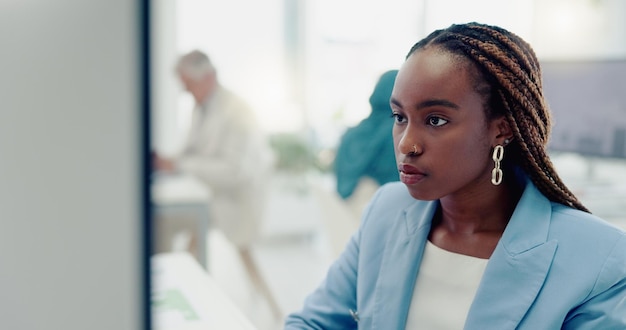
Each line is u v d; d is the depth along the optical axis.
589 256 0.72
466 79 0.70
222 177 3.06
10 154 0.33
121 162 0.33
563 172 2.51
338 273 0.95
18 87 0.32
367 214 0.95
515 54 0.74
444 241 0.83
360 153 2.08
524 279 0.73
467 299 0.78
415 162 0.72
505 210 0.80
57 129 0.33
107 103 0.33
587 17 2.73
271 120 4.63
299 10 4.61
